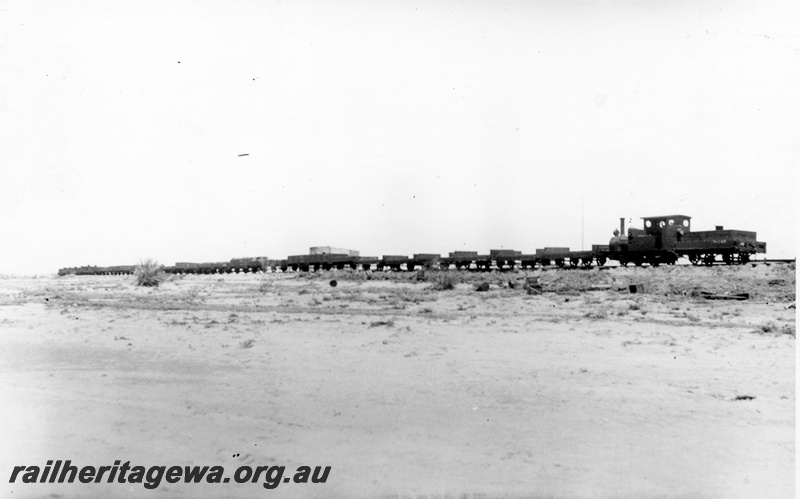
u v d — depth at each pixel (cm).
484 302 2434
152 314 2008
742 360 1114
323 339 1401
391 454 659
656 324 1644
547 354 1193
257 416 793
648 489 569
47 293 3316
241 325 1664
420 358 1159
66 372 1064
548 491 566
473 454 656
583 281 3164
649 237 3384
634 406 820
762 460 634
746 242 3008
